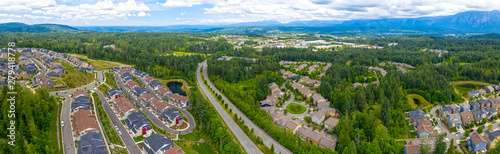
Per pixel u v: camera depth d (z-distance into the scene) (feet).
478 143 403.13
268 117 490.08
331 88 650.84
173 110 497.05
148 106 565.12
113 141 397.60
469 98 645.92
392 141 398.01
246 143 420.77
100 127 436.35
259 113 508.12
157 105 534.37
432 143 416.05
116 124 460.14
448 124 500.74
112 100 576.61
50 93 583.58
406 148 387.55
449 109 540.93
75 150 363.56
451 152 370.73
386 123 479.00
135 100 603.67
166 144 380.99
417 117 506.89
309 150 388.57
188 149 398.42
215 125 427.74
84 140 366.02
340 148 394.52
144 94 602.85
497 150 377.71
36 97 438.40
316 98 613.11
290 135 417.90
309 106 602.44
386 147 382.42
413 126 496.23
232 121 501.97
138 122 434.71
